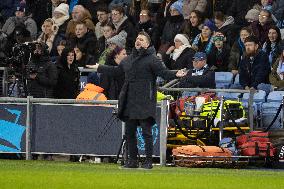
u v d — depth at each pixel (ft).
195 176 141.59
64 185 123.75
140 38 152.15
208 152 162.81
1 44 239.30
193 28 214.07
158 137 167.12
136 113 152.15
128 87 152.66
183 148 163.63
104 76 179.32
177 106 174.40
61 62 193.06
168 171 151.53
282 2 213.46
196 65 184.55
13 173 140.05
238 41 204.95
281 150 166.40
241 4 215.92
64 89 192.54
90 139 171.73
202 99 174.81
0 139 177.17
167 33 218.79
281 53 198.59
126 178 135.13
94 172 144.97
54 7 245.04
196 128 172.45
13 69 192.24
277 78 196.75
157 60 152.15
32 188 119.75
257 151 166.09
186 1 218.79
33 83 191.72
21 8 245.65
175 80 185.37
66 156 177.27
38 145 175.01
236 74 202.80
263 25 204.95
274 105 188.85
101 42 222.07
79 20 227.81
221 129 172.14
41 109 174.40
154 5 230.48
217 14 210.59
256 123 188.65
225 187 125.39
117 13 219.41
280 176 145.18
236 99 186.70
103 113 170.81
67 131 173.06
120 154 169.78
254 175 146.72
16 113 175.73
